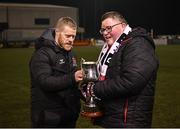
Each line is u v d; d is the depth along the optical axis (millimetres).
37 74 3490
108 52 3527
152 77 3398
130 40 3400
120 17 3508
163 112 7809
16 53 33094
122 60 3412
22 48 47719
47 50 3578
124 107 3385
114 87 3283
